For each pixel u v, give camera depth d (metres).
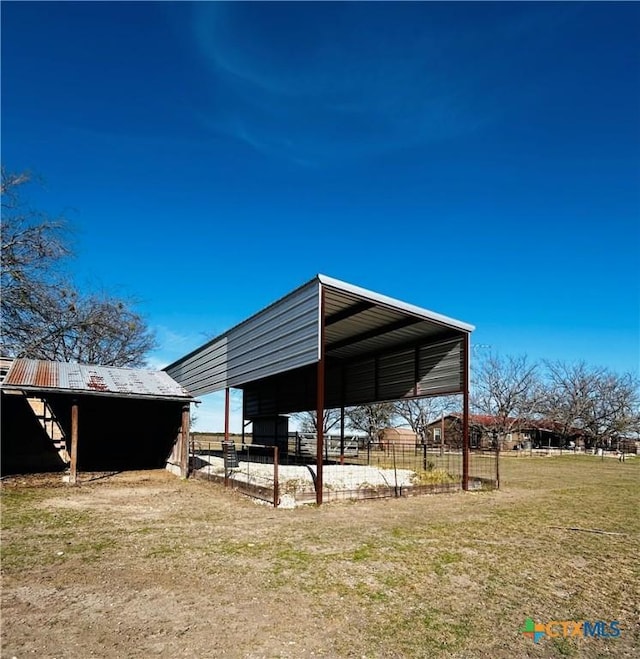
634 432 44.00
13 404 13.41
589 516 8.27
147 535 6.17
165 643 3.20
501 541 6.25
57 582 4.37
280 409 19.88
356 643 3.27
